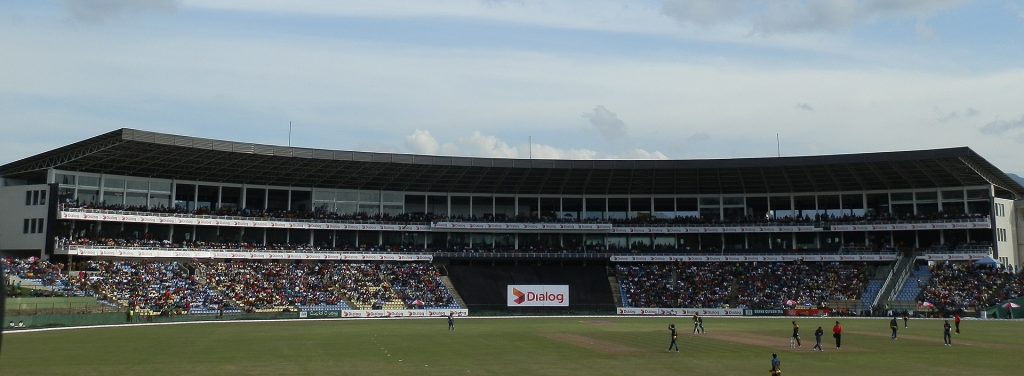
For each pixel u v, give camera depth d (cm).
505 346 5788
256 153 10262
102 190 10788
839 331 5688
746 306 11288
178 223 10888
